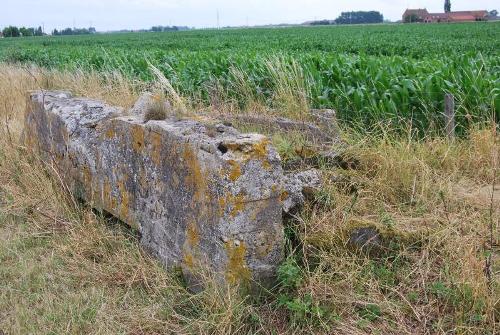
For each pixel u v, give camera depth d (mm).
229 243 3627
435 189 5160
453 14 104688
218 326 3527
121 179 4805
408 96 8344
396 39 36312
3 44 49906
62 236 5070
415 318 3639
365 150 5531
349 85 9617
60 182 5723
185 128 4098
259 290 3762
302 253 4090
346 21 140750
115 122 4879
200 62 13508
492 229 4371
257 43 36844
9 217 5605
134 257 4406
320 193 4527
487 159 5902
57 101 6371
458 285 3678
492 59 12070
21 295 4168
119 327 3727
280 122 5996
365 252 4141
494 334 3373
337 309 3742
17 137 7676
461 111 7863
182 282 4055
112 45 45406
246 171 3635
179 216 4047
